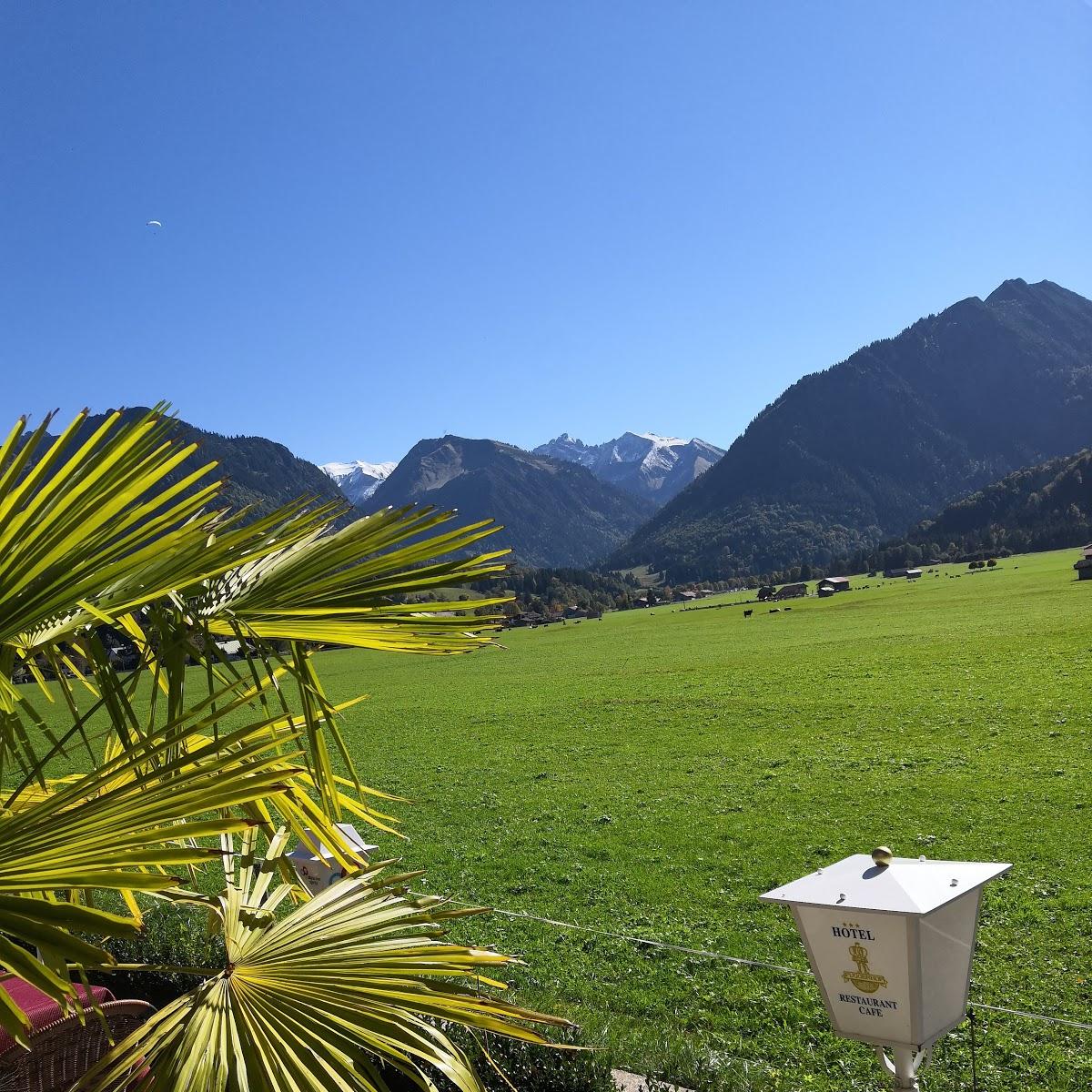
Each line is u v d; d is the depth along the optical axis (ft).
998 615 279.69
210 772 7.11
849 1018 10.94
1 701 7.70
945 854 63.21
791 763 103.65
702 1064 21.85
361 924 10.09
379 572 9.59
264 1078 7.50
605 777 106.63
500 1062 17.07
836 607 439.63
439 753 138.10
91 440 7.52
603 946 45.19
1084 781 78.79
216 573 8.23
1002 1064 29.19
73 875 6.00
